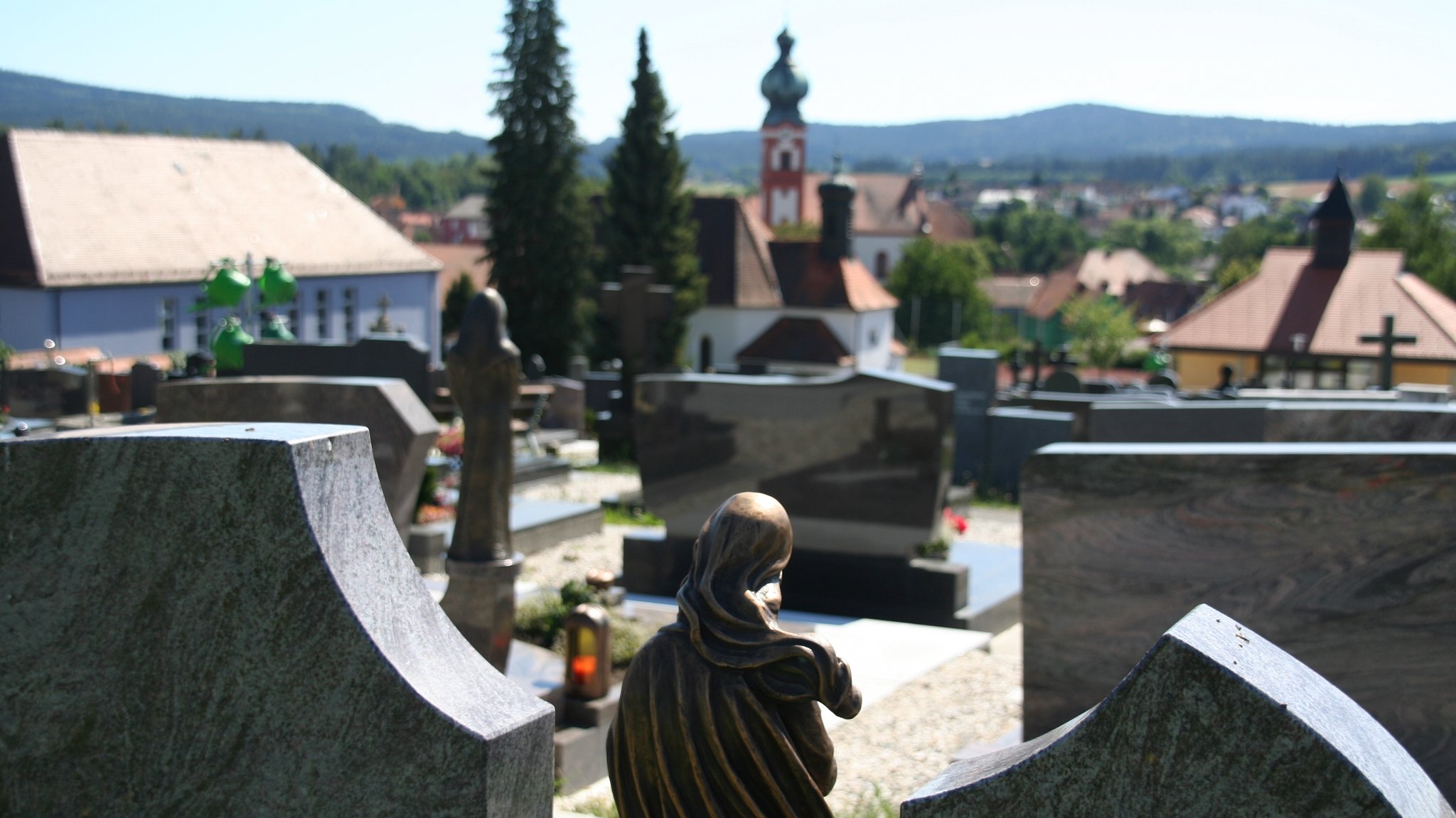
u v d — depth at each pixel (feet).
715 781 9.82
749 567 9.98
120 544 10.60
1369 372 150.41
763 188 360.28
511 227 164.14
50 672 10.78
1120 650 20.98
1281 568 19.95
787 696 9.70
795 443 37.93
